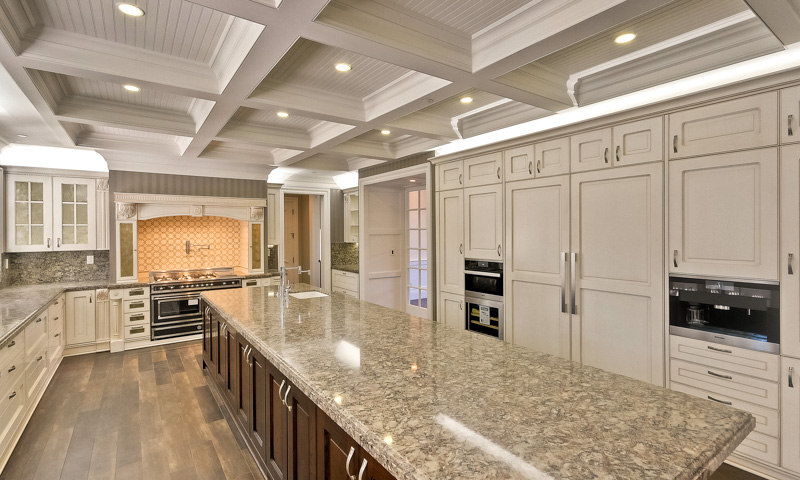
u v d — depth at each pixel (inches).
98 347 195.6
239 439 114.1
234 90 110.0
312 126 172.7
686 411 51.1
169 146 196.4
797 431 85.1
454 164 171.2
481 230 158.9
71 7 82.2
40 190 192.9
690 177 99.7
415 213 251.0
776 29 78.5
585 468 38.6
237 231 252.4
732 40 93.6
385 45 85.3
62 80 118.1
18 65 91.5
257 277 235.6
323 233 295.1
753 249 90.0
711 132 95.8
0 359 98.8
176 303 210.7
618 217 114.2
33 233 191.3
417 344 81.5
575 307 125.0
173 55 105.0
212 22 89.1
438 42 93.0
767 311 88.2
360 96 136.6
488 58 95.2
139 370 169.6
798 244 83.8
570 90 125.2
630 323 112.4
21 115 129.0
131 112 142.1
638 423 48.0
